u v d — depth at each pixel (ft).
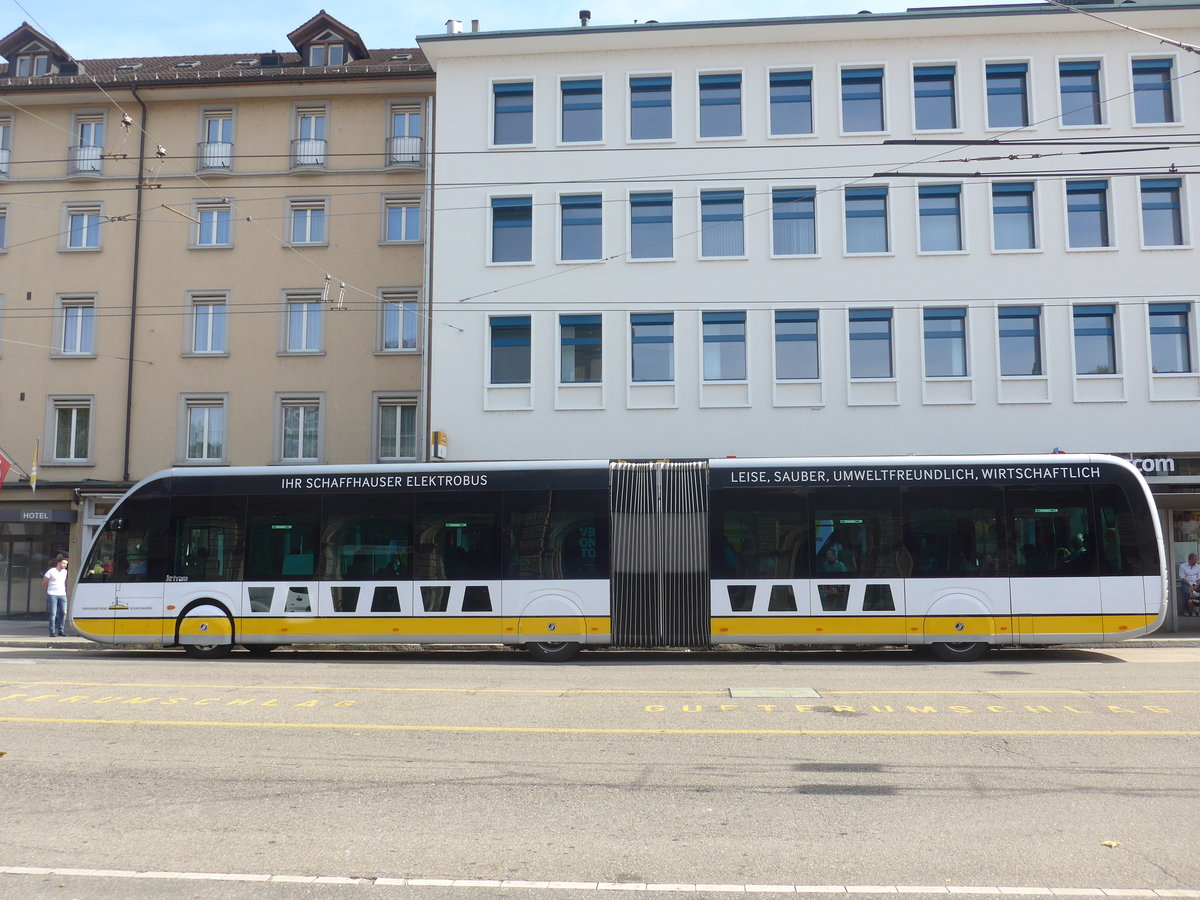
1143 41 81.25
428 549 54.90
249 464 90.27
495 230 85.15
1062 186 81.00
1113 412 78.95
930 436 80.02
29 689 42.16
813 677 45.29
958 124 82.38
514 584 54.13
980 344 80.28
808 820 21.39
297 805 22.86
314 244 92.12
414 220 92.48
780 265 82.23
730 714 34.81
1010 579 51.88
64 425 92.58
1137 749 28.43
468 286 83.66
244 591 55.72
